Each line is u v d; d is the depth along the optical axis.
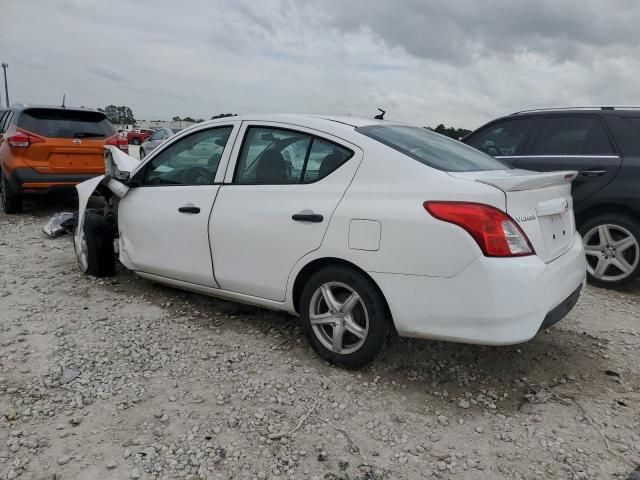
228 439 2.72
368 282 3.17
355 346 3.32
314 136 3.52
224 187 3.87
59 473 2.44
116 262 5.61
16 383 3.19
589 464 2.60
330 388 3.21
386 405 3.07
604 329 4.26
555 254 3.17
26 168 7.70
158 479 2.43
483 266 2.79
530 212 2.98
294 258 3.44
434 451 2.68
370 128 3.55
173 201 4.18
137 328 4.01
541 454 2.67
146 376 3.31
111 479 2.42
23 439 2.67
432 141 3.77
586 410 3.07
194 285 4.18
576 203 5.37
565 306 3.16
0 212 8.66
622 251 5.23
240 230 3.69
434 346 3.75
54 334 3.87
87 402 3.01
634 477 2.51
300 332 3.99
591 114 5.46
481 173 3.26
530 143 5.79
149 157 4.54
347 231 3.18
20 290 4.77
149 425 2.82
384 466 2.56
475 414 3.01
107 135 8.36
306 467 2.54
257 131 3.83
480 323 2.84
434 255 2.90
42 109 7.90
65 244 6.51
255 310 4.41
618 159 5.17
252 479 2.45
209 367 3.44
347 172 3.31
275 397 3.11
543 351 3.79
